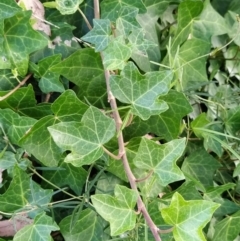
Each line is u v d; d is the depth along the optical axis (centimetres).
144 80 26
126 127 30
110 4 29
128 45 27
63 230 28
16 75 28
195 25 34
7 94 27
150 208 29
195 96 33
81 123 25
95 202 24
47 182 29
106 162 28
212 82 33
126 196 25
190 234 24
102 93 29
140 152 26
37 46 28
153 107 26
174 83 29
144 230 27
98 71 29
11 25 28
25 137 27
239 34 35
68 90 26
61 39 30
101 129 26
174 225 24
